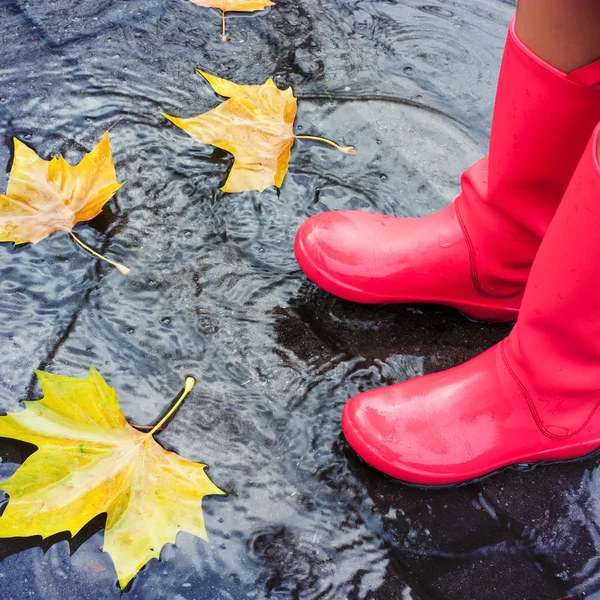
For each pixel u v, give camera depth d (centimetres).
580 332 108
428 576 113
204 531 112
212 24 155
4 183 135
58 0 155
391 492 117
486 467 117
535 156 113
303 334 127
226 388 122
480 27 161
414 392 118
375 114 147
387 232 127
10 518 109
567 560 115
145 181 136
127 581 109
